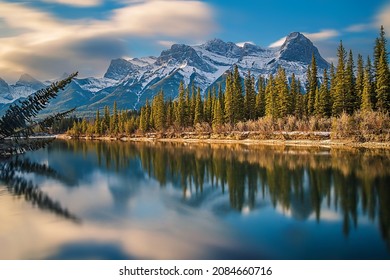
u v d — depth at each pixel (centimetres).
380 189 2738
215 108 10175
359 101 7688
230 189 2959
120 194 2830
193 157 5391
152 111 13112
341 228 1870
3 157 979
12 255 1512
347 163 4006
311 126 7388
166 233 1836
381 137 5906
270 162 4409
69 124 18525
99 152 6881
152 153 6338
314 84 9106
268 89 9862
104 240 1717
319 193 2688
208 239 1739
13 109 961
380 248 1583
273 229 1880
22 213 2194
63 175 3819
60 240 1712
